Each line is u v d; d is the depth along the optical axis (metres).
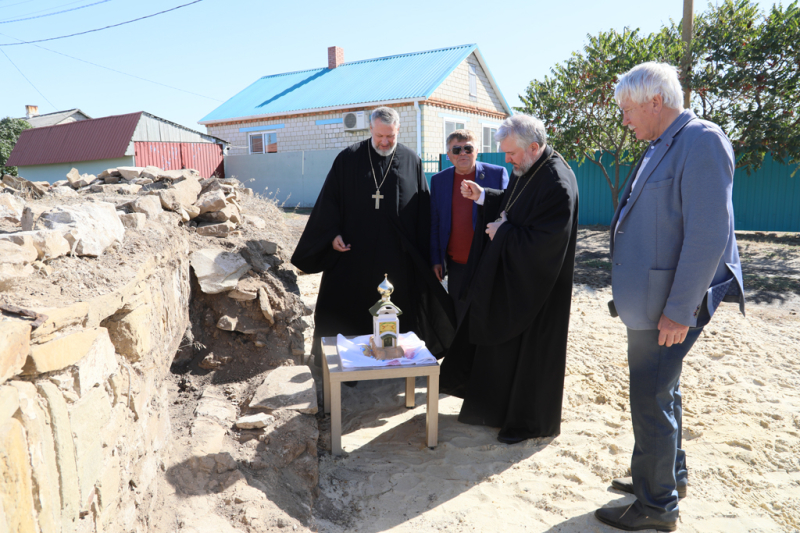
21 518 1.07
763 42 9.24
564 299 3.09
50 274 1.68
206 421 2.83
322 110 17.05
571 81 10.59
